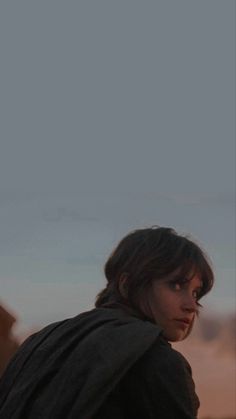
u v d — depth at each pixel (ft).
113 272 7.09
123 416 6.48
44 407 6.54
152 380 6.44
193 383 6.62
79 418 6.29
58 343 6.89
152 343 6.50
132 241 7.09
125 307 6.97
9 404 6.81
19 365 7.08
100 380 6.34
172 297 6.89
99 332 6.61
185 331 6.98
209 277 7.04
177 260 6.90
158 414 6.43
